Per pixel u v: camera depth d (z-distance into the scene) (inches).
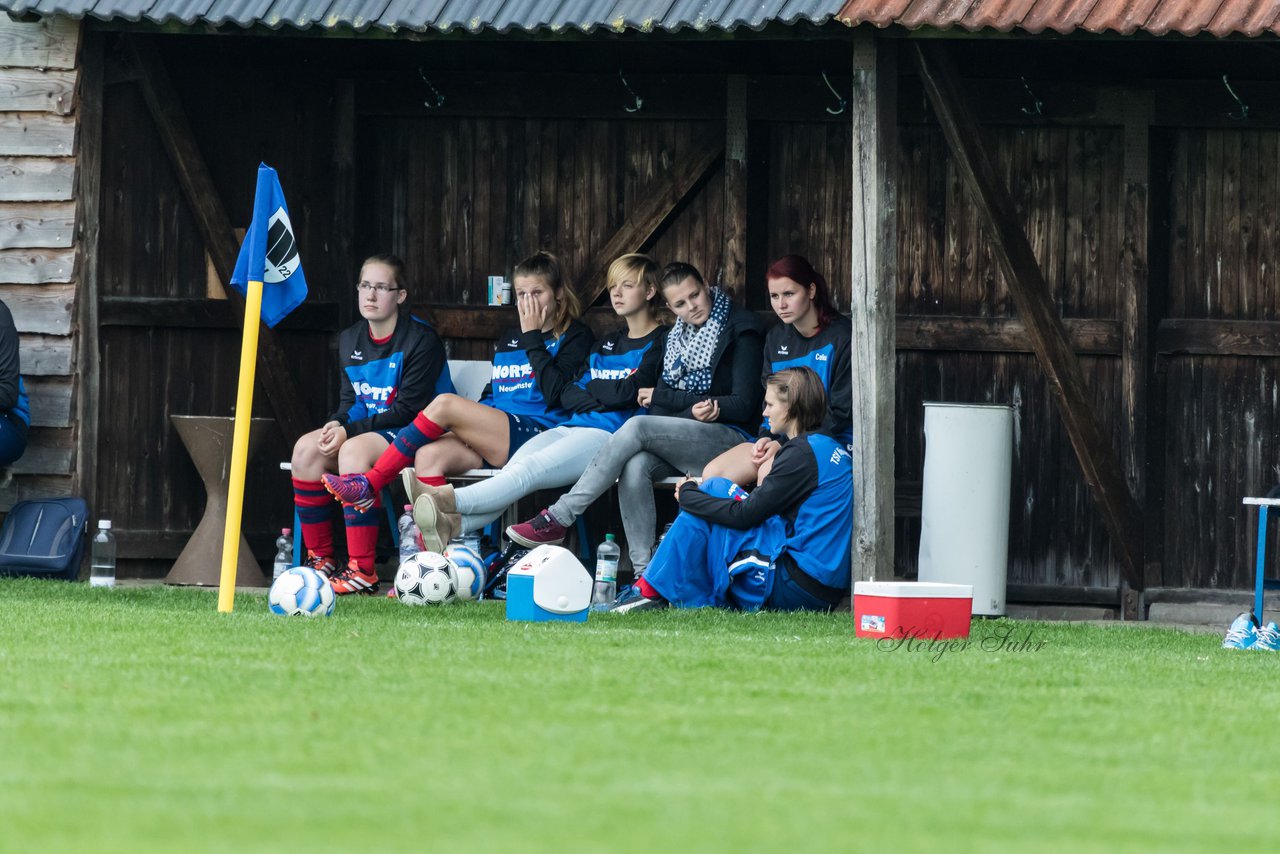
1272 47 1446.9
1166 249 1523.1
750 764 652.1
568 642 1005.8
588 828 538.0
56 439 1433.3
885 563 1282.0
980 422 1412.4
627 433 1371.8
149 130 1530.5
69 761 629.3
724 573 1305.4
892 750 689.0
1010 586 1547.7
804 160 1581.0
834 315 1428.4
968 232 1550.2
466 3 1309.1
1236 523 1512.1
